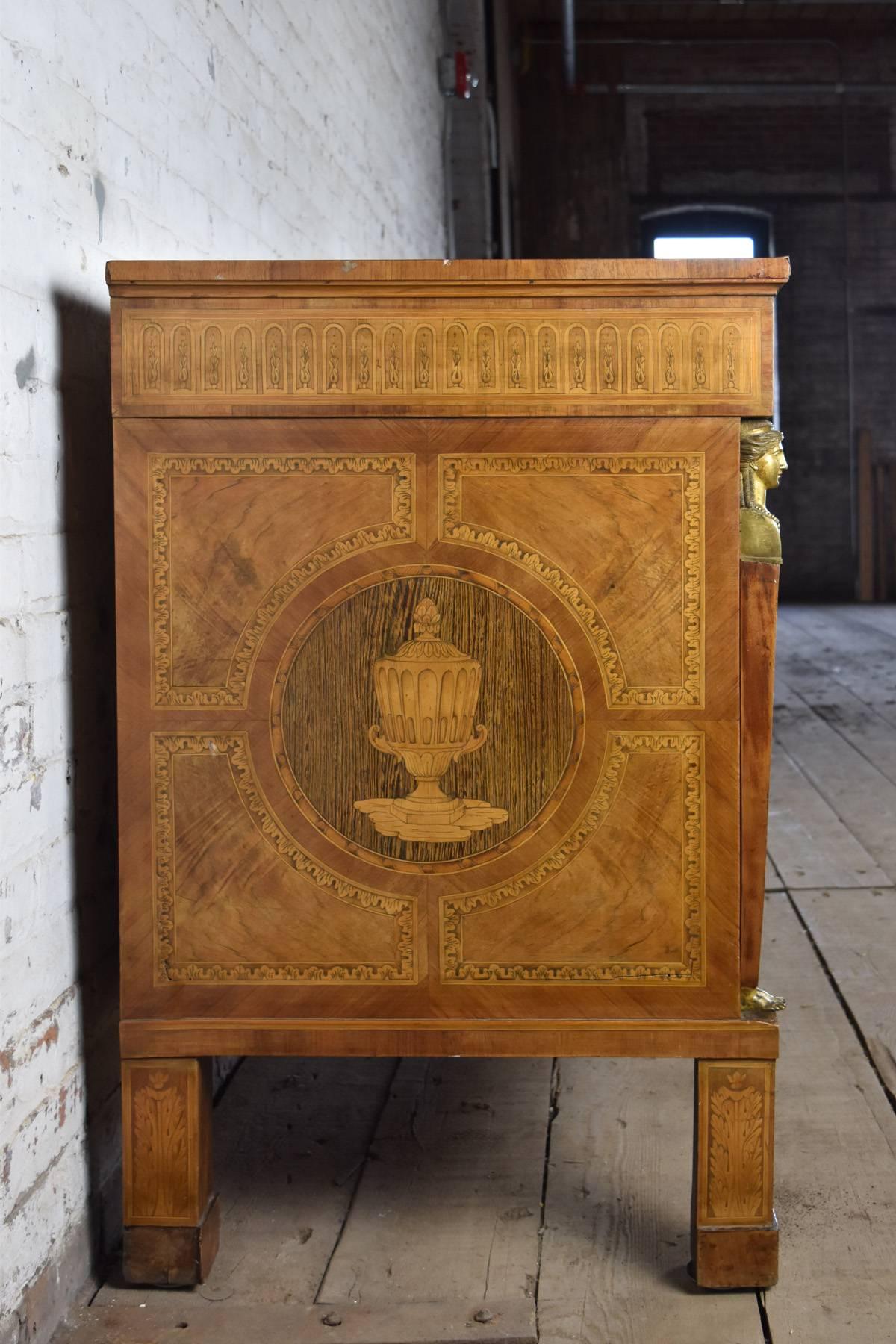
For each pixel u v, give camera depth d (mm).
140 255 1789
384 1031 1487
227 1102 2000
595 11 10180
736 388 1427
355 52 3609
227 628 1464
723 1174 1460
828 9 10211
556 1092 2023
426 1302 1435
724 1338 1364
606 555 1448
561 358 1432
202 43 2104
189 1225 1474
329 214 3205
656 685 1457
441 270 1412
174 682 1470
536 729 1466
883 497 10844
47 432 1459
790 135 10633
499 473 1446
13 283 1359
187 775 1477
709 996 1477
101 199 1633
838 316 10750
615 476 1441
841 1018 2264
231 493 1454
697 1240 1457
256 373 1440
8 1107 1307
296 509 1454
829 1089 1985
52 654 1466
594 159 10648
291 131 2779
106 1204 1591
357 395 1439
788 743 4750
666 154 10664
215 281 1421
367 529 1455
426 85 5391
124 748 1473
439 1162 1782
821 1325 1386
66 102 1516
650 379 1431
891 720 5137
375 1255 1534
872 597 10852
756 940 1475
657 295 1422
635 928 1476
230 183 2275
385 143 4164
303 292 1431
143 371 1443
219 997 1491
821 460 10867
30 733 1396
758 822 1463
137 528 1457
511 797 1473
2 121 1334
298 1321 1405
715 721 1456
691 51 10562
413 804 1474
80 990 1536
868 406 10820
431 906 1480
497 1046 1485
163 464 1451
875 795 3938
